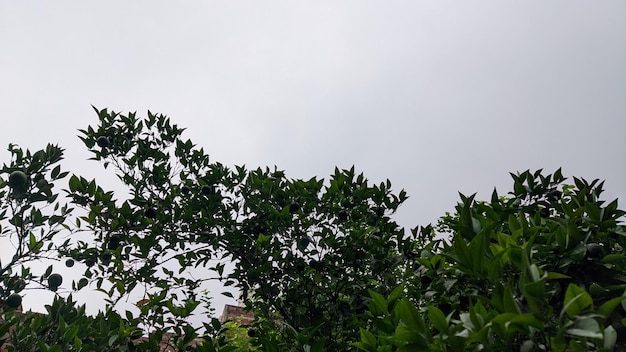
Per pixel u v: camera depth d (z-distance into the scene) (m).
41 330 4.11
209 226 5.68
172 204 5.90
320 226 5.78
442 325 1.76
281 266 5.55
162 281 5.42
